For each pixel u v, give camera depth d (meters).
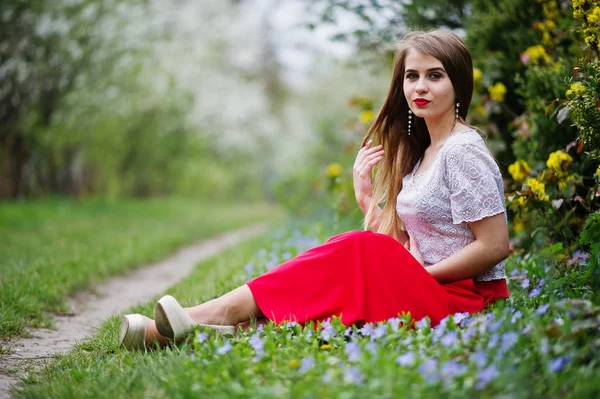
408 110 3.34
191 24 19.98
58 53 12.99
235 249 8.65
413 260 2.83
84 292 5.65
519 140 4.52
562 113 3.53
